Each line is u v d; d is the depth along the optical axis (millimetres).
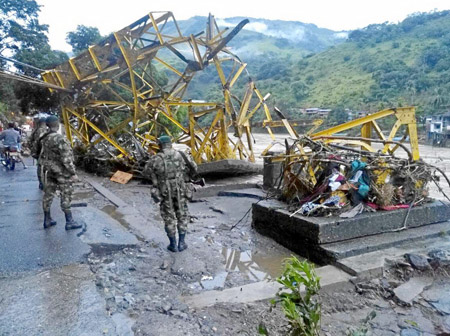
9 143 11703
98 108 13352
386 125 39375
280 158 6668
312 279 2127
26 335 2533
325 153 5281
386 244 4496
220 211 7125
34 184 8906
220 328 2842
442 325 3039
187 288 3643
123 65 10945
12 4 21406
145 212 6922
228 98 10375
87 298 3111
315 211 4840
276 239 5305
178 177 4473
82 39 22734
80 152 12531
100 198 8023
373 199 5035
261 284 3635
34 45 22188
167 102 10727
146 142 12242
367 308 3371
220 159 10312
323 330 2967
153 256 4383
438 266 3980
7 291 3191
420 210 5160
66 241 4477
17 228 5008
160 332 2693
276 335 2797
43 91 17609
